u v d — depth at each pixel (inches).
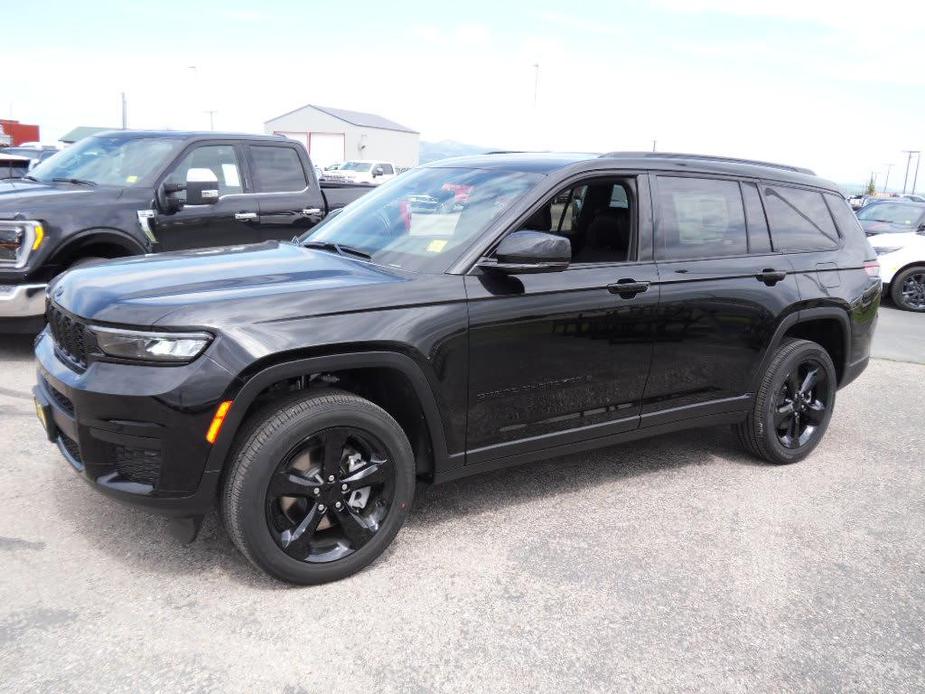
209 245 267.1
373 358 114.4
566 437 141.9
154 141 269.4
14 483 144.9
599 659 102.6
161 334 103.1
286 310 109.7
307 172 301.4
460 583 119.6
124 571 117.1
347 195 318.0
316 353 110.3
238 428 110.8
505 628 108.3
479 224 132.2
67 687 90.9
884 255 475.5
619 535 139.0
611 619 112.1
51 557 119.6
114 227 238.4
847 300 181.0
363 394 129.8
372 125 2664.9
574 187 141.1
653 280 146.4
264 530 109.5
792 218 177.2
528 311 130.0
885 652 108.1
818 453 191.5
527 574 123.4
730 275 158.7
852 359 189.3
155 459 106.5
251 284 115.9
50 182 259.8
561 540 135.8
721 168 165.8
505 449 134.3
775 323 167.3
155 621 105.0
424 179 157.2
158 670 95.0
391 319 116.6
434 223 138.1
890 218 528.7
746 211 167.5
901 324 416.5
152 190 251.8
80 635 100.8
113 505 137.9
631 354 145.9
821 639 110.3
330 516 119.0
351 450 118.1
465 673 98.2
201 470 105.7
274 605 110.7
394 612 110.7
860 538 143.8
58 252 226.5
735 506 155.1
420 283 122.3
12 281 221.3
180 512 107.8
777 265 168.2
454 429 127.2
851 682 101.2
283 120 2667.3
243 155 281.4
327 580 116.7
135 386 103.0
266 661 98.1
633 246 147.9
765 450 175.9
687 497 158.2
